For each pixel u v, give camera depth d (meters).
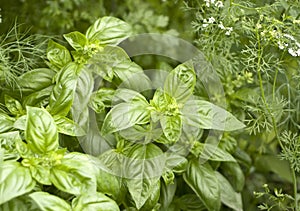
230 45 0.82
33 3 0.92
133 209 0.73
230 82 0.85
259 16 0.80
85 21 0.94
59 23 0.92
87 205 0.65
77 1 0.92
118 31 0.75
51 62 0.75
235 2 0.82
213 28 0.81
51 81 0.75
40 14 0.91
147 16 0.95
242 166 0.93
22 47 0.80
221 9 0.83
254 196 0.93
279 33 0.76
